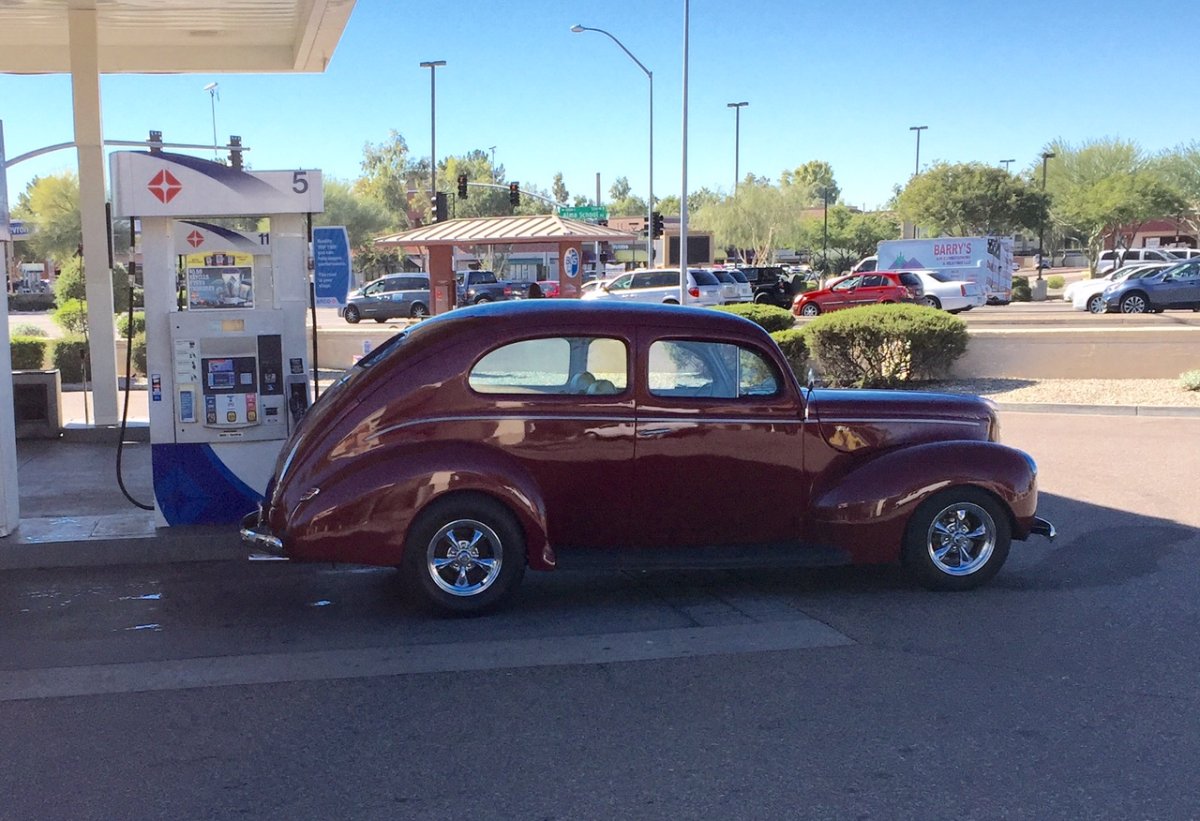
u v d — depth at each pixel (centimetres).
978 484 634
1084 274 6266
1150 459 1092
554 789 396
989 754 422
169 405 734
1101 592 646
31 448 1104
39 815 379
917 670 516
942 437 661
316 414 603
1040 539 780
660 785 398
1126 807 380
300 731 450
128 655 545
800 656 537
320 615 611
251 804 386
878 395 664
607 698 483
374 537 573
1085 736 439
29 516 795
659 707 472
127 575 695
